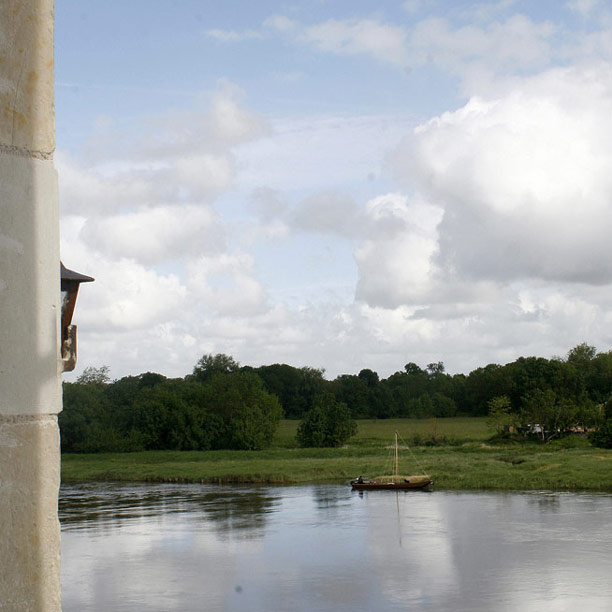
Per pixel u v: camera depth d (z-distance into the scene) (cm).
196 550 3145
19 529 254
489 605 2200
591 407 9175
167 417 9456
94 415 9606
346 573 2670
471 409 14125
